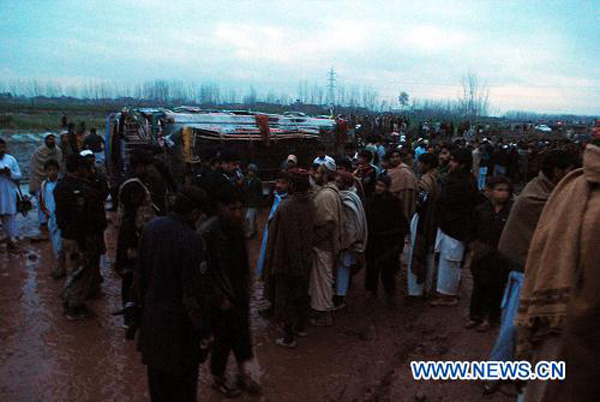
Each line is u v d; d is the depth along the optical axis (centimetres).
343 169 580
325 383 433
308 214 492
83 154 609
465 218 568
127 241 516
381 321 568
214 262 379
